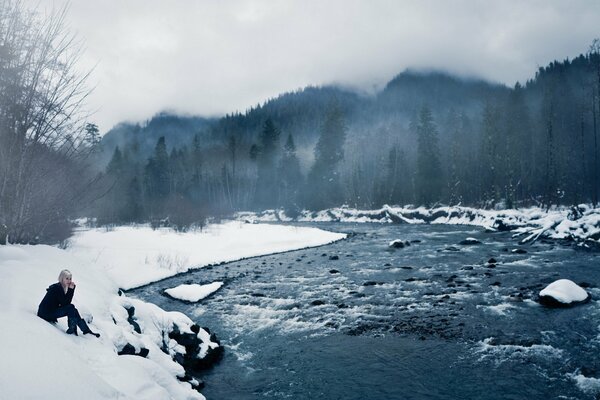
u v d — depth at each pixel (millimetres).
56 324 6230
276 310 14164
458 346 10312
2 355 4328
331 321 12672
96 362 5578
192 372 9430
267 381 9000
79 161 9867
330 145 72625
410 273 19234
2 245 9383
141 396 5242
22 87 8281
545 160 59469
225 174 85438
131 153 107750
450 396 7973
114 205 49344
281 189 77312
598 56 43344
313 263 23438
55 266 9766
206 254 25812
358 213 63281
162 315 10117
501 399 7773
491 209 53625
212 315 13883
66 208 10188
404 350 10250
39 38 8305
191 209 45469
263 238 33969
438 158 61938
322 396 8234
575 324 11359
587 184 50438
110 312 8430
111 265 20250
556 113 62812
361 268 21188
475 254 24172
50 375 4328
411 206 61125
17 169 9047
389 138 78938
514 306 13250
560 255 22688
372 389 8414
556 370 8812
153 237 31375
